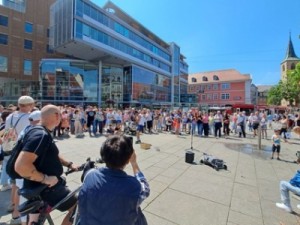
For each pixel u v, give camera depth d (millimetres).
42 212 2357
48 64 35688
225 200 4879
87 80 38219
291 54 81625
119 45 41281
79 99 37062
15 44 40969
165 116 18438
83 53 38844
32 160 2139
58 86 35875
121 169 1826
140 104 45906
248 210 4465
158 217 4012
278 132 9203
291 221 4109
